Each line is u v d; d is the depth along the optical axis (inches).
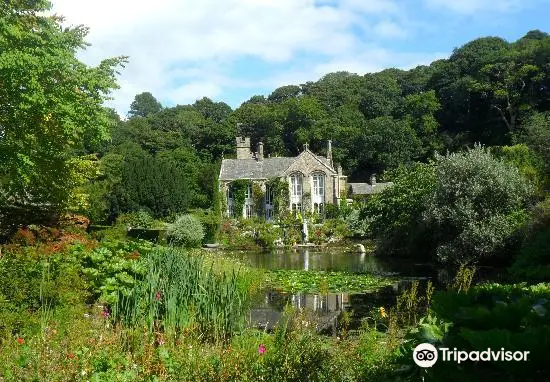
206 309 307.0
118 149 2593.5
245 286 530.0
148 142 2994.6
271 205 2186.3
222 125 3206.2
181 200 1728.6
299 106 3208.7
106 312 320.5
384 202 1112.2
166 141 3016.7
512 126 2413.9
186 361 234.8
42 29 537.0
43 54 510.6
